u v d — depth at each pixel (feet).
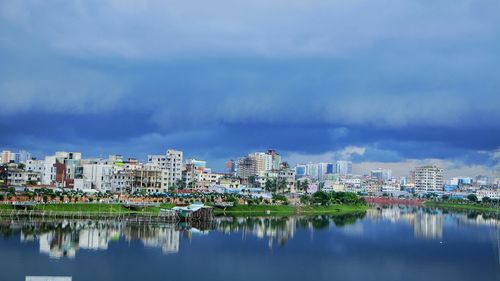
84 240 579.48
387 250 597.93
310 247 601.21
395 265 505.25
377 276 454.40
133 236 635.25
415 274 466.70
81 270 430.20
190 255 515.91
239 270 455.63
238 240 638.53
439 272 477.77
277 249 577.02
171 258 496.64
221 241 624.59
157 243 585.22
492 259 547.49
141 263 467.11
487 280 449.48
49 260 460.55
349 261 517.96
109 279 405.18
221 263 483.10
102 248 532.73
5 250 496.64
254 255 531.09
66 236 602.85
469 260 540.52
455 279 451.12
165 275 425.69
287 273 452.35
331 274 455.63
